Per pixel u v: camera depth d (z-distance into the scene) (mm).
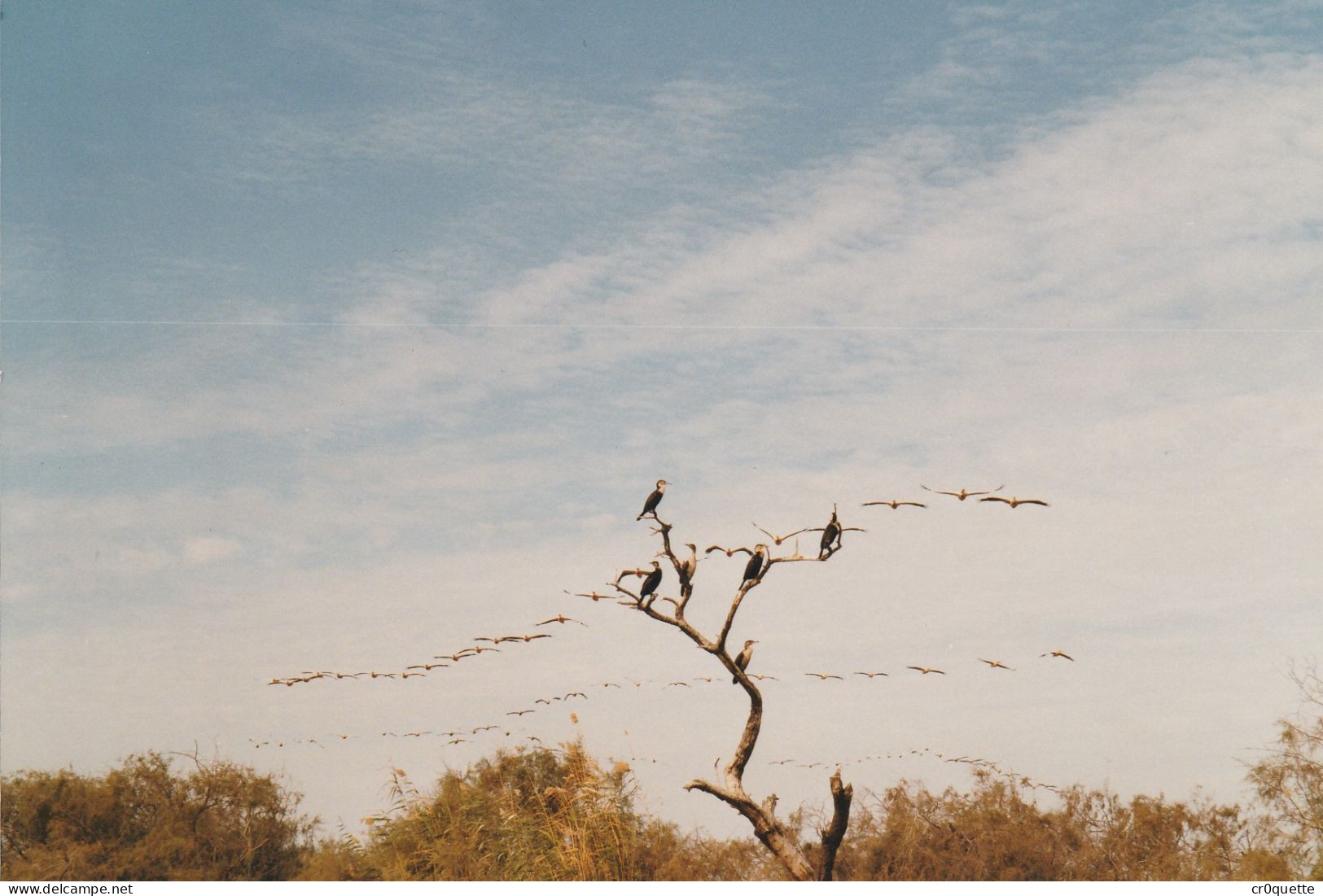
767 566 9320
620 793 11133
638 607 9352
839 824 9109
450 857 10719
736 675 9211
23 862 10984
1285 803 11070
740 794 9094
